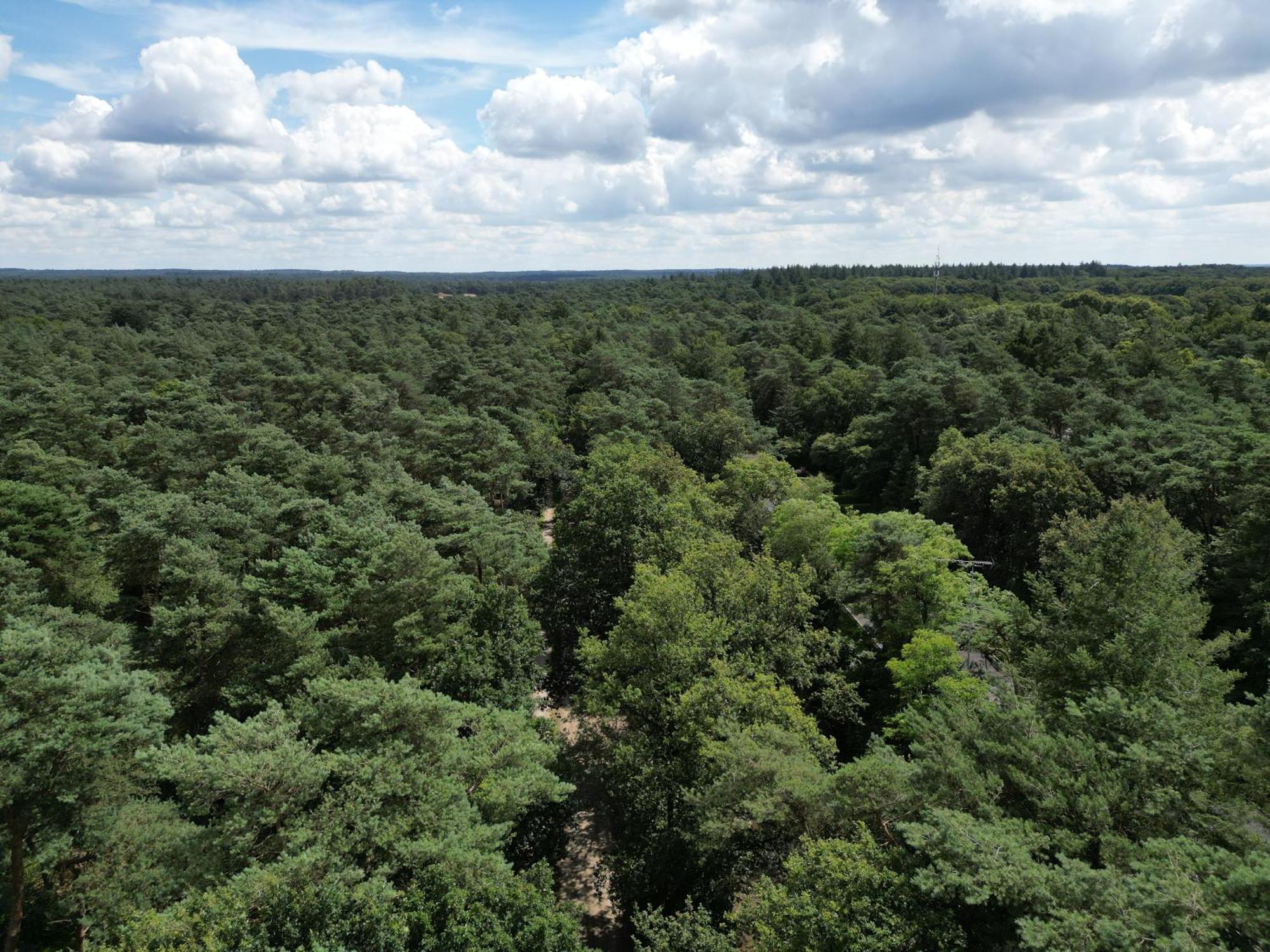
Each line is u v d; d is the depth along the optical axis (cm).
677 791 2459
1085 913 1377
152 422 5541
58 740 1756
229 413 5809
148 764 1839
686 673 2695
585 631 3191
